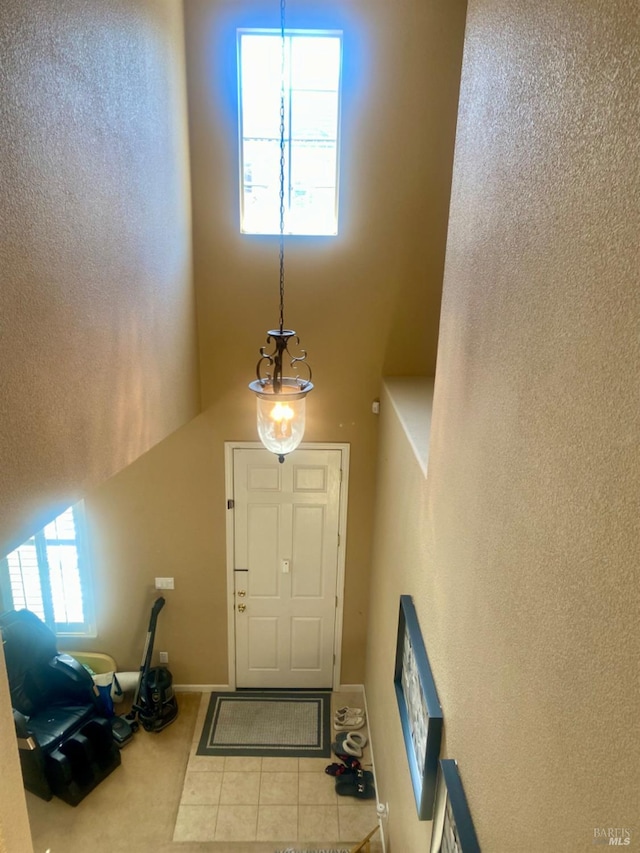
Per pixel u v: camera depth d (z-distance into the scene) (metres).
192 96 3.70
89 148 2.07
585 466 1.04
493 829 1.52
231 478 4.51
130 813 3.90
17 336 1.59
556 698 1.14
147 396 2.86
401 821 3.00
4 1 1.47
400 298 4.13
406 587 3.04
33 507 1.72
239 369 4.26
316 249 4.04
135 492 4.53
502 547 1.50
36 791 3.95
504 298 1.53
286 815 3.93
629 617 0.88
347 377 4.30
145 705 4.54
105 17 2.20
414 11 3.60
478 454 1.75
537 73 1.30
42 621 4.35
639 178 0.87
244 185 3.97
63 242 1.87
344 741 4.42
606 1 0.98
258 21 3.60
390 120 3.78
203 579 4.73
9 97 1.51
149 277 2.87
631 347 0.89
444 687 2.15
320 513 4.60
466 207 1.94
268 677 4.98
